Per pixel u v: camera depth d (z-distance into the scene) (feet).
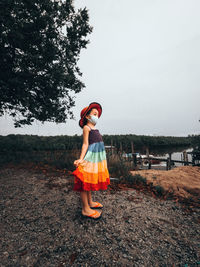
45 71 21.58
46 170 15.70
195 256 4.72
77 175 5.66
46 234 5.83
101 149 6.33
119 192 10.09
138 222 6.57
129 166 19.98
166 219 6.91
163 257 4.71
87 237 5.60
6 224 6.51
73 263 4.49
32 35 19.03
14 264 4.49
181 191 10.58
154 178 13.69
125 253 4.85
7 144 31.07
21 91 19.13
